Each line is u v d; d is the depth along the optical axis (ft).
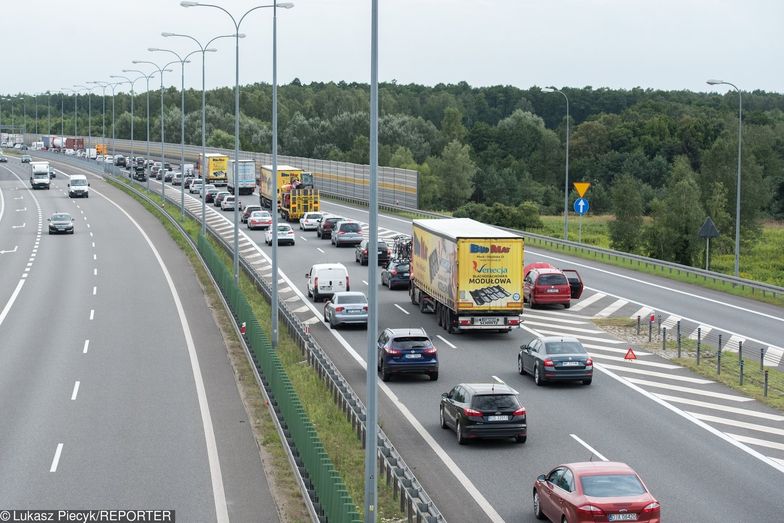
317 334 273.95
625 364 234.99
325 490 125.29
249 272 360.28
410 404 197.98
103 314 301.84
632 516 116.88
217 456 159.53
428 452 164.55
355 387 213.05
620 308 312.09
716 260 586.04
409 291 338.34
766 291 334.24
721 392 207.82
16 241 499.51
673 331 274.36
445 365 234.17
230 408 191.52
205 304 318.86
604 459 159.63
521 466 156.25
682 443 169.37
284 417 170.40
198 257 419.13
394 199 645.92
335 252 447.42
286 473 150.51
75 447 164.55
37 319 294.66
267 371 201.05
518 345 257.96
